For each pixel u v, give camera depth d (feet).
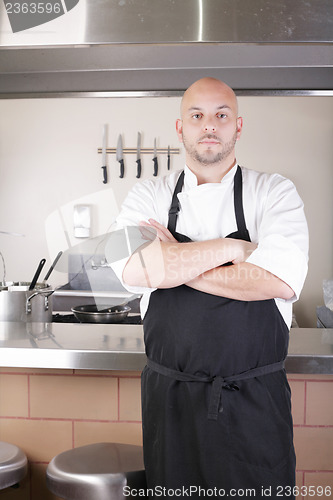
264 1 5.38
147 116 13.58
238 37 5.42
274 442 4.71
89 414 6.19
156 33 5.46
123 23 5.47
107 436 6.19
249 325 4.77
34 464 6.27
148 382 5.05
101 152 13.69
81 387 6.19
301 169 13.47
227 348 4.73
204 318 4.78
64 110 13.73
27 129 13.83
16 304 6.90
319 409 6.01
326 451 6.01
